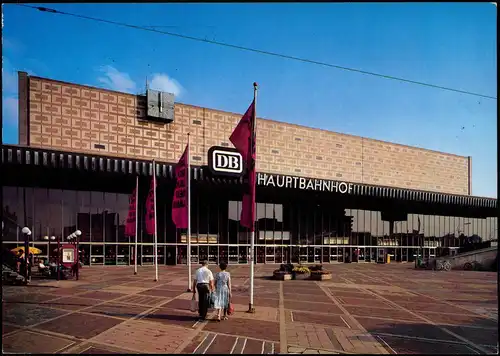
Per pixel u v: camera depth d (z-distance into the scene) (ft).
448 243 169.27
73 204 102.47
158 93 106.63
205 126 114.32
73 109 95.86
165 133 108.17
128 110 103.35
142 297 48.24
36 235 97.04
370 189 132.67
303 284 67.10
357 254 144.97
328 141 139.03
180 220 55.67
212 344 27.22
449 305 46.32
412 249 158.40
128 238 108.58
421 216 163.63
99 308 40.37
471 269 111.14
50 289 56.13
